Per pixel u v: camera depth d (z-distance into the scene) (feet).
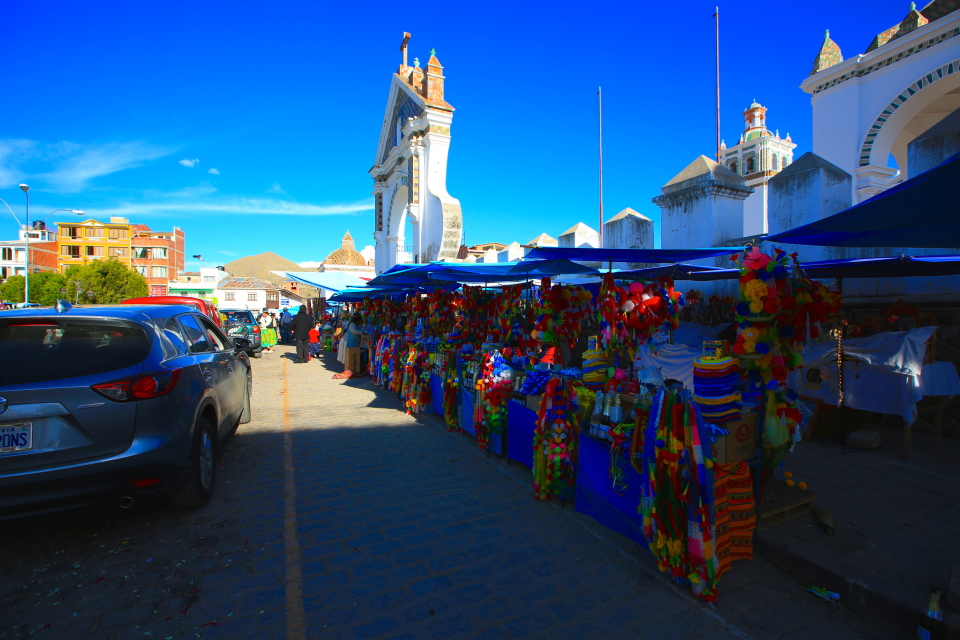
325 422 23.41
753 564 10.77
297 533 12.21
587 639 8.45
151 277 218.18
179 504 13.19
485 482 15.49
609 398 12.31
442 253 43.06
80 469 10.31
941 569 9.68
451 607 9.33
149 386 11.25
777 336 11.54
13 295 148.77
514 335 21.63
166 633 8.62
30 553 11.25
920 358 15.87
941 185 7.10
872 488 13.76
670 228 28.84
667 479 9.75
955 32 31.12
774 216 23.47
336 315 73.26
